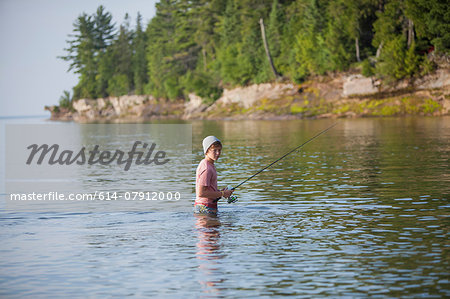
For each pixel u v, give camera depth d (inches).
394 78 2625.5
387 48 2625.5
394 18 2746.1
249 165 827.4
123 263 308.3
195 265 300.5
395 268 287.3
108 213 462.6
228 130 2027.6
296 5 3619.6
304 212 444.5
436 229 371.6
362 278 273.1
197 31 4886.8
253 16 3779.5
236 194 547.5
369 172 692.7
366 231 371.9
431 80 2519.7
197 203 448.5
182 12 5201.8
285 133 1658.5
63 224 420.8
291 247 333.7
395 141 1162.6
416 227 379.6
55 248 345.7
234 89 3846.0
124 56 6609.3
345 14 2957.7
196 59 5319.9
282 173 714.2
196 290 261.4
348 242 342.6
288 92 3233.3
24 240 368.5
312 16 3233.3
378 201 486.6
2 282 280.4
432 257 304.7
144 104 5910.4
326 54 3034.0
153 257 318.3
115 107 6692.9
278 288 261.7
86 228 403.5
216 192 441.4
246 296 252.2
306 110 2930.6
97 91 7106.3
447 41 2477.9
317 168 757.3
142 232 383.9
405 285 261.4
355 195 522.0
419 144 1064.2
